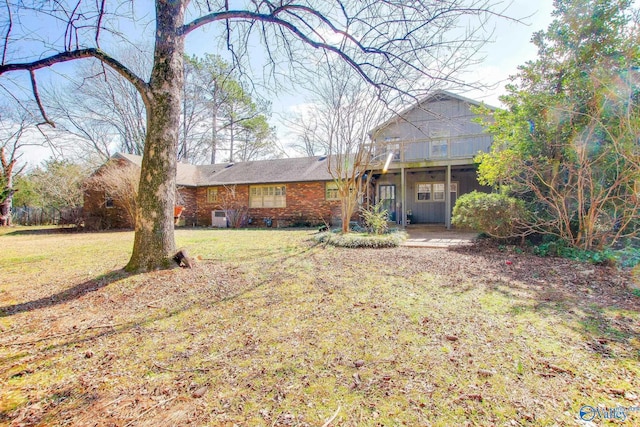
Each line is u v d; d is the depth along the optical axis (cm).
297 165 1647
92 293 394
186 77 1930
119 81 1823
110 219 1598
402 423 164
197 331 287
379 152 1194
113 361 235
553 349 241
